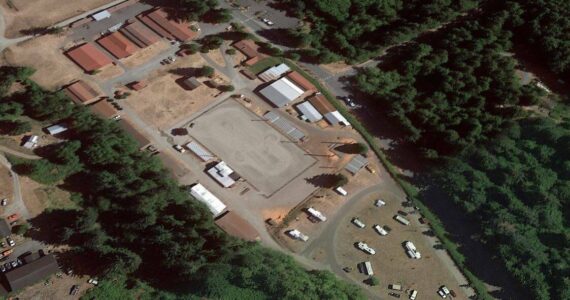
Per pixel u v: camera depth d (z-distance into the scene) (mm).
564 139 183625
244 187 174250
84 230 157750
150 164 173375
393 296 155375
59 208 164250
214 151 181750
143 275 154750
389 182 179750
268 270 152125
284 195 173625
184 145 182625
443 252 165250
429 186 179875
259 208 170125
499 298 156625
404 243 166125
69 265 154375
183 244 155875
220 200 170375
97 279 152375
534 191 172875
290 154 183375
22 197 165250
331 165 181875
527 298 155375
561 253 161000
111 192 164625
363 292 154875
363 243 164625
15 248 156000
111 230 161000
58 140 179375
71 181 170250
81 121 181000
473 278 159625
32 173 169250
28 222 160750
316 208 171250
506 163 180250
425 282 158750
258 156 182000
